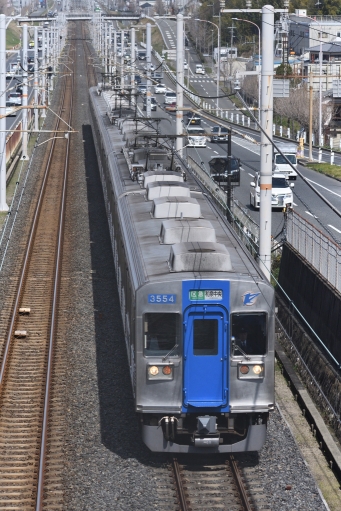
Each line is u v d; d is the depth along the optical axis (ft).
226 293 102.63
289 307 173.37
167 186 148.56
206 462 106.83
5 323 165.48
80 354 148.97
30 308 177.68
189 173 184.75
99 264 215.92
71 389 132.26
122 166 196.24
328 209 271.08
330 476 103.96
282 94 197.57
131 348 113.60
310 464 107.34
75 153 432.25
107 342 155.33
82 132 510.17
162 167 181.68
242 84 603.67
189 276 102.99
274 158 344.90
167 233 119.14
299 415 124.06
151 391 103.81
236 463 105.50
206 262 105.50
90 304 180.65
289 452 108.88
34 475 102.63
